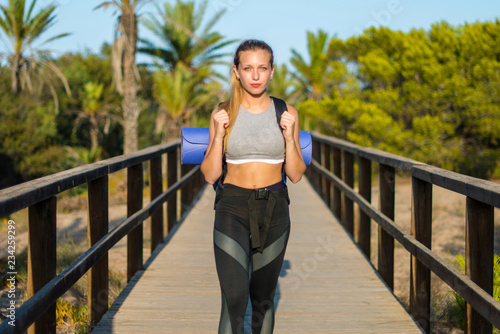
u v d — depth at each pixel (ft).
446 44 53.52
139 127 107.04
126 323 11.79
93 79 117.19
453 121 53.11
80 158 97.14
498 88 49.08
